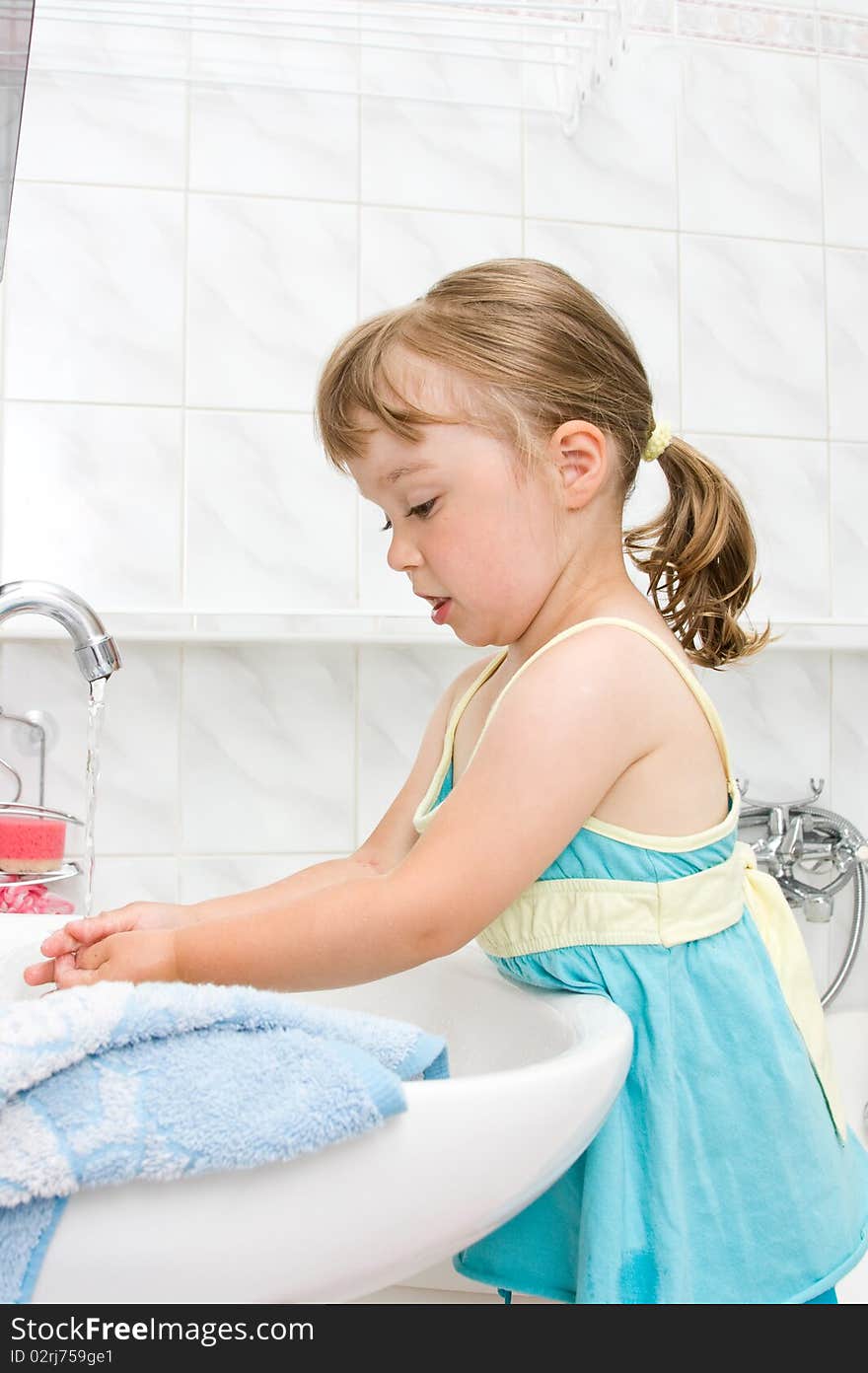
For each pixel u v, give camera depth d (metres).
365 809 1.35
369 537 1.35
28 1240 0.41
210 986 0.47
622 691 0.69
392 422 0.72
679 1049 0.67
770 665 1.46
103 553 1.29
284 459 1.33
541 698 0.67
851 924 1.44
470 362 0.72
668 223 1.45
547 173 1.42
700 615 0.92
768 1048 0.69
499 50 1.40
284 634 1.27
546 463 0.74
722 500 0.90
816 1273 0.66
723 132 1.48
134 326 1.31
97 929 0.74
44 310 1.29
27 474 1.28
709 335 1.46
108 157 1.31
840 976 1.41
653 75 1.46
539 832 0.64
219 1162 0.42
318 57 1.36
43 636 1.25
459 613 0.76
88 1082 0.43
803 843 1.39
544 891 0.71
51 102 1.30
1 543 1.27
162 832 1.30
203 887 1.31
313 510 1.33
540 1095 0.48
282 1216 0.43
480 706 0.86
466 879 0.63
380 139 1.38
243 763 1.32
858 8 1.49
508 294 0.76
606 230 1.43
